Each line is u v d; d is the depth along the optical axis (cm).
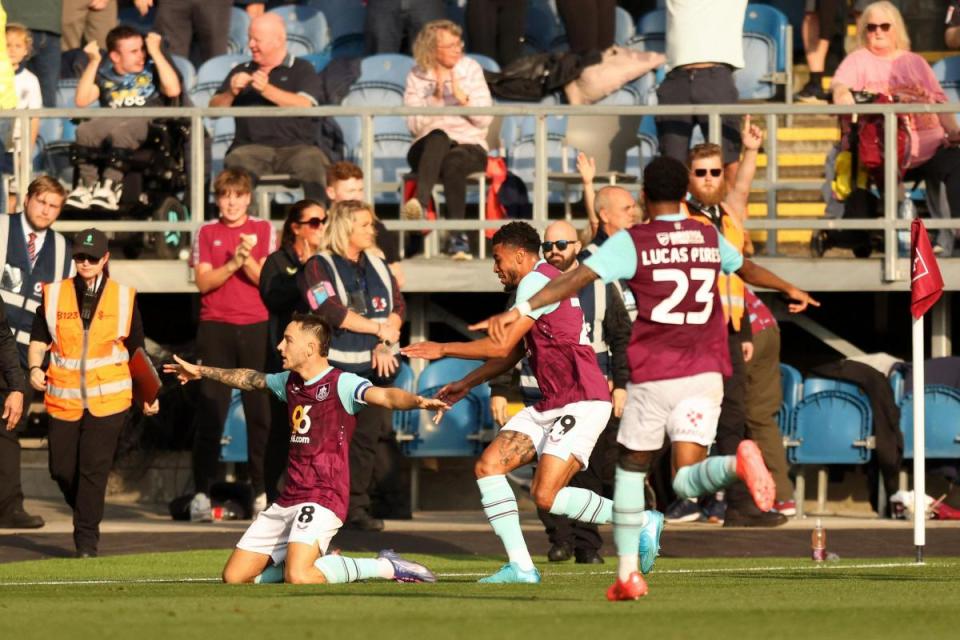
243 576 2938
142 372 3588
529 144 5538
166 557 3553
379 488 4566
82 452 3541
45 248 4306
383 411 4062
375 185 5281
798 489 4697
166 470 4938
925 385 4616
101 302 3556
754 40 5875
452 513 4816
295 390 2964
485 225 4653
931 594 2347
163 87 4981
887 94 4903
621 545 2222
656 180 2342
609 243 2319
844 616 1909
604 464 3681
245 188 4353
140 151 4822
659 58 5475
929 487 4744
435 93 4953
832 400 4609
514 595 2366
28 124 4816
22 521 4216
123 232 4922
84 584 2877
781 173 5747
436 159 4738
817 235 4931
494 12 5906
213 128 5591
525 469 4841
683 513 4469
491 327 2256
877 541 3856
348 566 2891
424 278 4791
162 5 6009
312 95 4981
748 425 4475
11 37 5172
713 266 2338
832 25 5853
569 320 2919
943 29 6575
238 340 4350
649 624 1806
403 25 5934
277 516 2952
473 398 4647
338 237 3778
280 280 3916
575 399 2919
